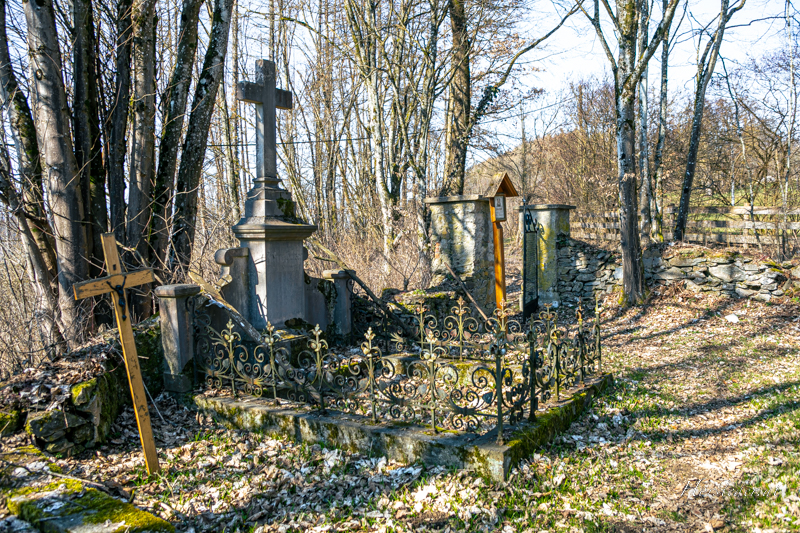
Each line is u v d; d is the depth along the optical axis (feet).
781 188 47.60
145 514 9.82
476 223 31.01
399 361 21.38
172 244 23.98
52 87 20.42
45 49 20.12
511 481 12.17
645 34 35.94
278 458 13.93
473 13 43.04
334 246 39.86
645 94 44.24
